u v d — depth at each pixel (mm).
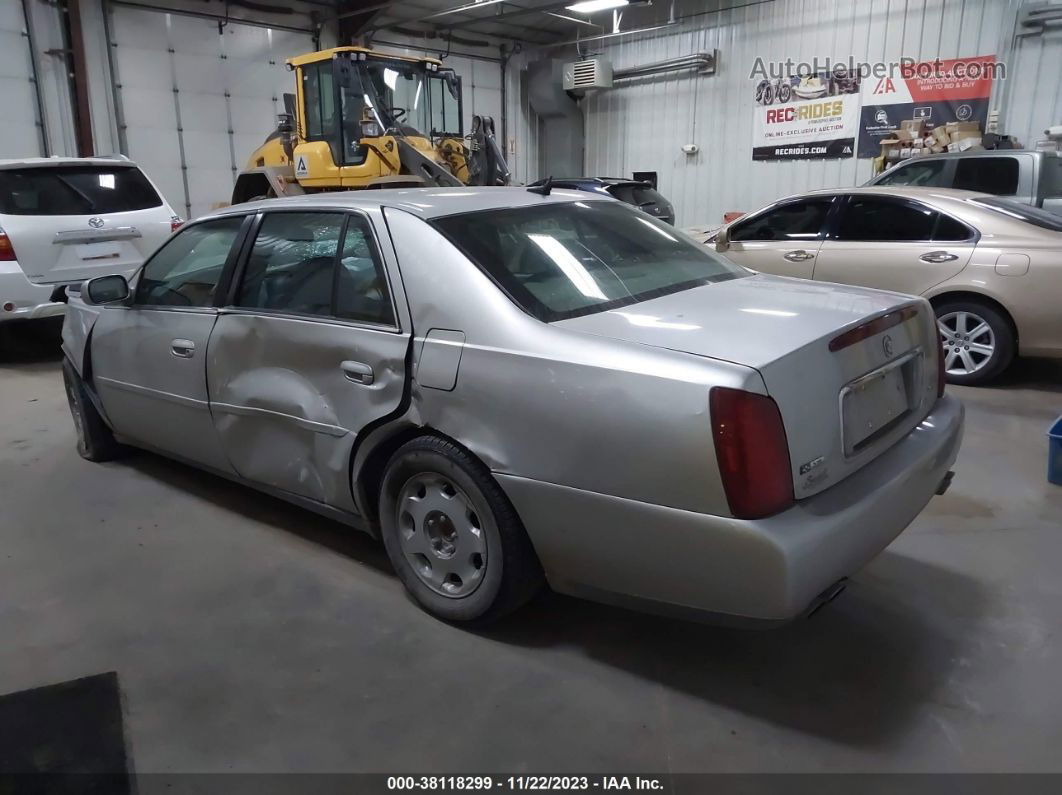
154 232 7469
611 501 2201
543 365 2312
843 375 2287
